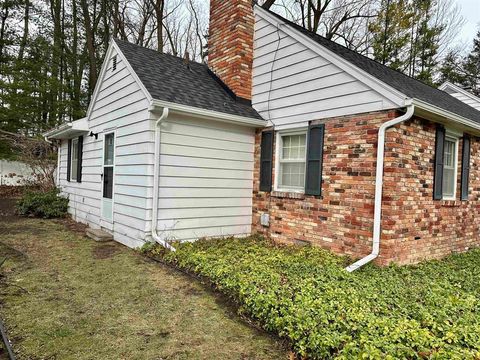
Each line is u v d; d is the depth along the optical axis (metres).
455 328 2.63
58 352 2.55
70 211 9.41
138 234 5.74
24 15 17.16
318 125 5.57
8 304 3.38
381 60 17.44
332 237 5.34
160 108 5.39
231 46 7.05
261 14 6.89
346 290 3.41
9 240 6.15
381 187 4.66
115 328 2.97
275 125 6.47
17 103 15.48
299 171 6.09
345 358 2.21
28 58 16.77
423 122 5.22
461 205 6.44
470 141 6.66
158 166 5.54
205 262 4.50
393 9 17.12
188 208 6.00
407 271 4.53
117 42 6.89
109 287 3.97
